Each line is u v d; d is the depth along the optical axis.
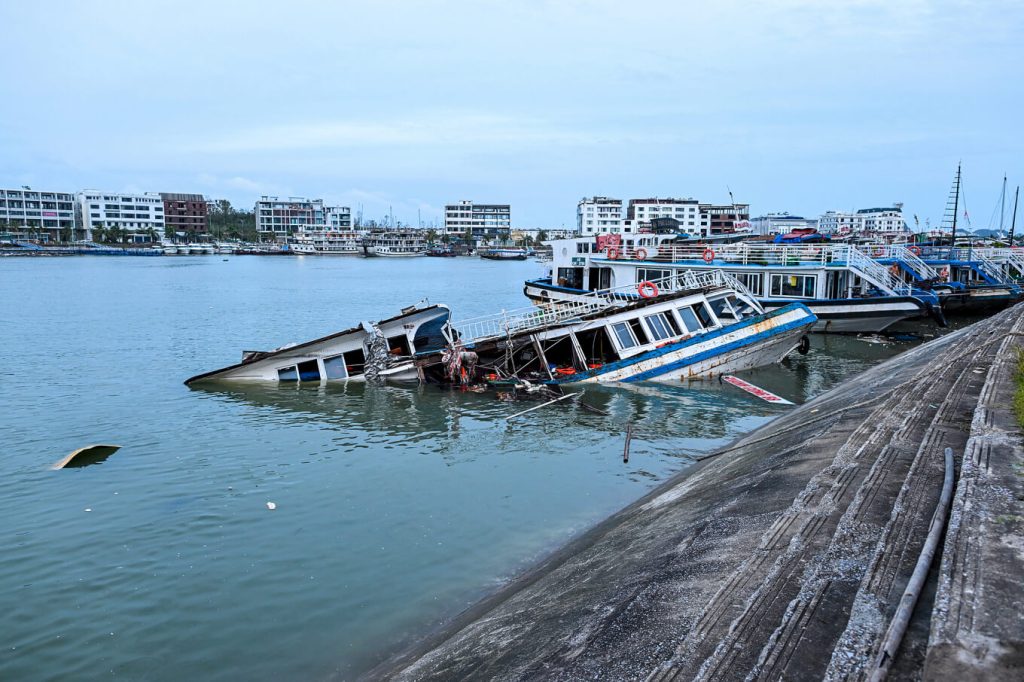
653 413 27.48
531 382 32.69
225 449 23.38
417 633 12.38
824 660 6.59
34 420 27.17
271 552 15.72
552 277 61.56
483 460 22.09
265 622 12.84
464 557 15.43
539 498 18.89
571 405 28.91
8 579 14.49
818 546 9.03
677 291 35.78
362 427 26.08
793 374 34.34
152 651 12.00
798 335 33.91
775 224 119.62
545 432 25.16
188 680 11.18
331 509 18.19
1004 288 53.75
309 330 57.50
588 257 56.28
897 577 7.59
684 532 12.13
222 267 170.88
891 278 49.62
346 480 20.36
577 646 8.71
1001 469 9.72
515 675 8.57
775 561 8.85
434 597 13.70
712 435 24.58
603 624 9.07
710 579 9.43
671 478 20.06
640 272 53.03
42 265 165.00
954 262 57.78
